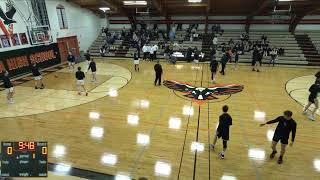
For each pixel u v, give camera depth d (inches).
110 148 280.5
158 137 306.2
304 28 863.1
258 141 297.9
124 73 639.1
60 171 238.4
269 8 778.8
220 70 669.9
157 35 903.1
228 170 242.4
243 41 820.6
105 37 951.6
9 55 577.0
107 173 236.5
